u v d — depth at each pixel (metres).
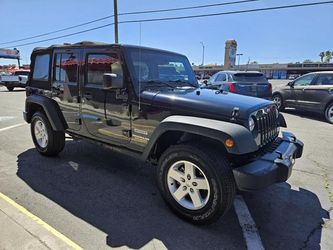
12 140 6.16
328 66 63.94
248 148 2.62
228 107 2.91
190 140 3.06
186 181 2.97
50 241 2.59
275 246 2.68
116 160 4.91
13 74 23.77
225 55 46.84
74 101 4.25
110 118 3.75
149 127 3.33
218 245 2.67
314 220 3.15
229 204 2.76
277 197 3.69
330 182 4.18
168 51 4.19
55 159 4.89
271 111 3.44
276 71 71.88
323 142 6.43
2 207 3.18
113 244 2.61
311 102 9.70
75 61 4.14
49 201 3.39
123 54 3.47
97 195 3.60
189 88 3.87
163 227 2.92
